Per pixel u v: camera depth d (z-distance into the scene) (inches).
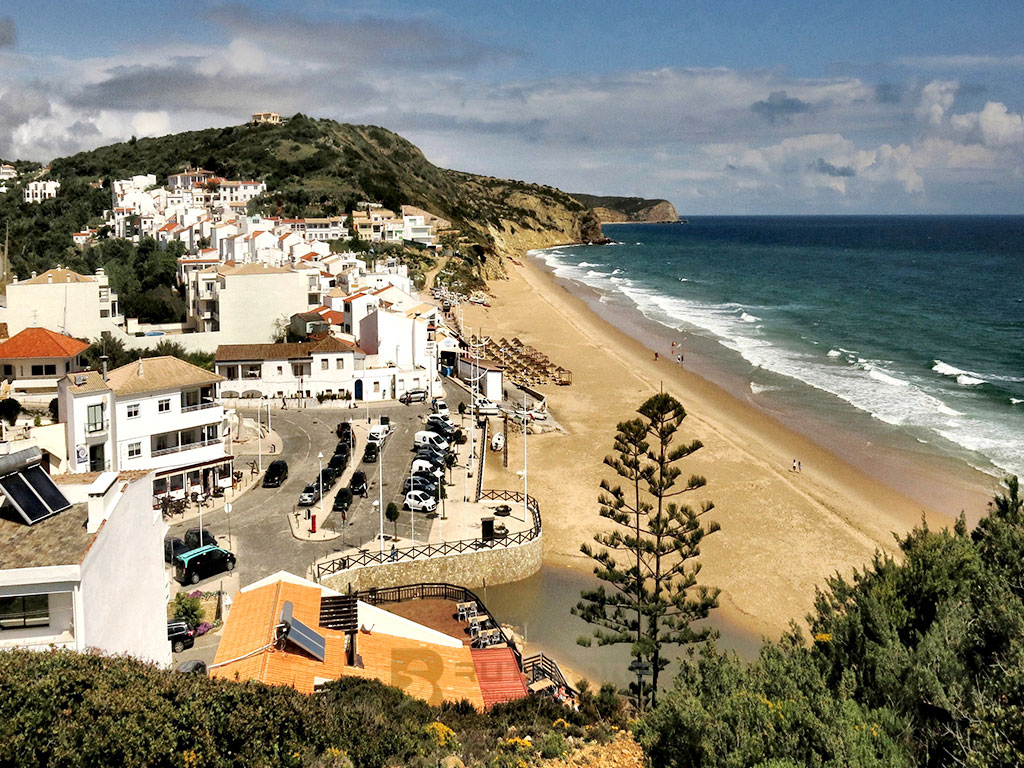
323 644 1095.0
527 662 1312.7
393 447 2381.9
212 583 1487.5
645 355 4025.6
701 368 3710.6
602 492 2191.2
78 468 1711.4
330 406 2832.2
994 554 1038.4
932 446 2578.7
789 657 872.9
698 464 2407.7
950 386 3294.8
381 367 2960.1
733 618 1574.8
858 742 645.9
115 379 1895.9
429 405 2888.8
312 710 817.5
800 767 626.2
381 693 973.8
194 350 3211.1
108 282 3528.5
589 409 3051.2
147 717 687.7
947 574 970.7
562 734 903.1
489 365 3218.5
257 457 2252.7
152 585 997.8
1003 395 3129.9
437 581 1649.9
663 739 740.7
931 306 5521.7
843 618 906.1
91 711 675.4
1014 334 4436.5
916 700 733.9
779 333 4552.2
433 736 840.3
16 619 762.8
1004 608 803.4
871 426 2795.3
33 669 698.8
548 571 1766.7
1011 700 662.5
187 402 2000.5
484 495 2049.7
